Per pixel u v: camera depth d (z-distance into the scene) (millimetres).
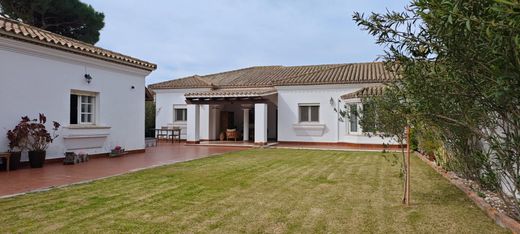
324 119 20312
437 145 9797
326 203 5965
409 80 4281
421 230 4539
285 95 21312
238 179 8344
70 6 22938
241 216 5148
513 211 5004
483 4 2650
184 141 23109
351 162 11938
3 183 7715
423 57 3867
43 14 22422
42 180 8117
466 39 3156
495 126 4840
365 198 6363
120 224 4723
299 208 5621
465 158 6914
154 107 26266
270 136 25188
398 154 14891
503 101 3352
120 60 13648
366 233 4422
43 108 10812
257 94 19391
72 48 11453
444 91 3973
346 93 19734
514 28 2500
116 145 13945
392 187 7406
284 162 11891
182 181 8031
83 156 11773
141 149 15469
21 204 5762
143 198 6258
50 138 10523
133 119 14961
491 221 4922
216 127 23734
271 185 7582
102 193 6660
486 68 3283
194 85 23672
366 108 6719
